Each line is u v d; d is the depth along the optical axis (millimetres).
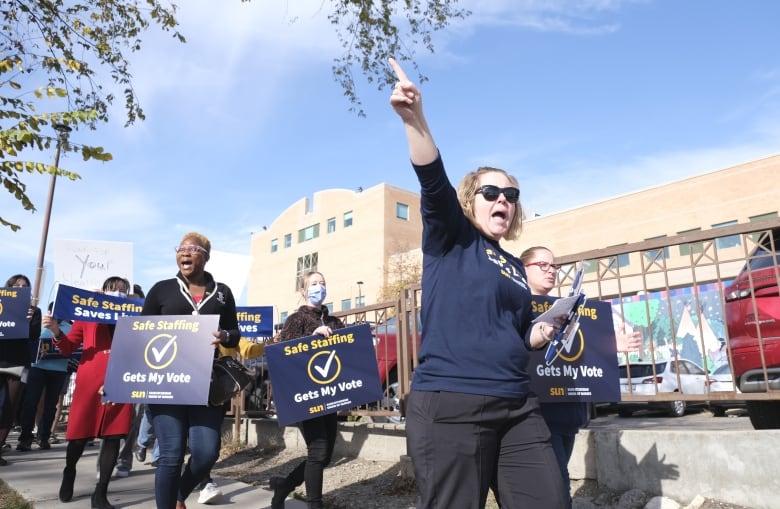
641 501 3701
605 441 4039
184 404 3342
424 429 1948
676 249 26047
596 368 3201
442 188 1963
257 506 4379
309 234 55969
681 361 10391
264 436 7211
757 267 3895
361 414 6039
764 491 3291
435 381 1968
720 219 28672
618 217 32188
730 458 3439
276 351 4098
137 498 4676
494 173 2320
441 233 2064
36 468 6027
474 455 1910
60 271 7699
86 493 4844
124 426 4266
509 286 2096
